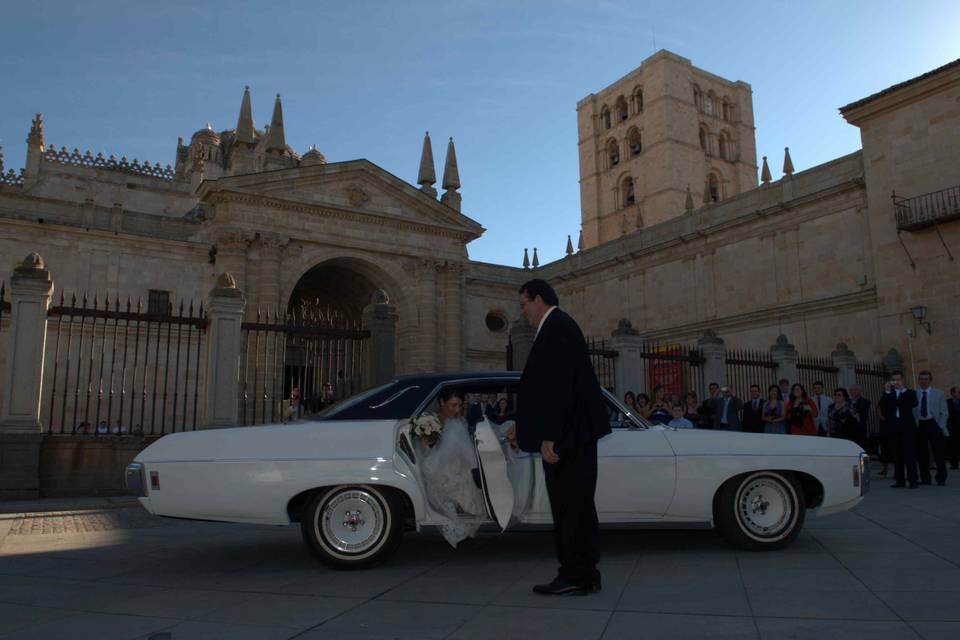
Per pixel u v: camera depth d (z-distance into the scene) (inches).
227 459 229.0
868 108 1067.3
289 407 560.1
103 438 457.1
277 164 1346.0
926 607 167.2
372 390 257.4
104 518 373.4
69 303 1161.4
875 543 261.0
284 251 1299.2
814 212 1163.3
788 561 231.3
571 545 189.3
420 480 237.5
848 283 1103.0
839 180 1131.9
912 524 307.7
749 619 160.9
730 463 250.5
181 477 227.1
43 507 396.5
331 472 229.9
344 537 233.5
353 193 1376.7
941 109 992.2
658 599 182.1
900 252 1020.5
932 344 971.3
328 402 539.5
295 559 254.4
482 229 1523.1
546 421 188.7
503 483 223.3
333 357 601.6
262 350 1084.5
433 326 1428.4
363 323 551.2
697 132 2222.0
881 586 190.4
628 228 2268.7
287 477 228.2
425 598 190.4
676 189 2123.5
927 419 506.9
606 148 2425.0
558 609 174.4
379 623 165.6
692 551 254.8
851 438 595.5
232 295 498.6
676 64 2226.9
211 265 1278.3
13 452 429.4
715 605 174.7
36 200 1193.4
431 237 1461.6
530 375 195.8
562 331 195.3
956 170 968.3
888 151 1048.8
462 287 1501.0
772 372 808.9
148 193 1728.6
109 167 1704.0
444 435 243.1
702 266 1350.9
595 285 1601.9
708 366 700.7
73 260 1182.9
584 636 150.6
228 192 1243.2
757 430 554.3
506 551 264.2
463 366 1459.2
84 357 1061.8
